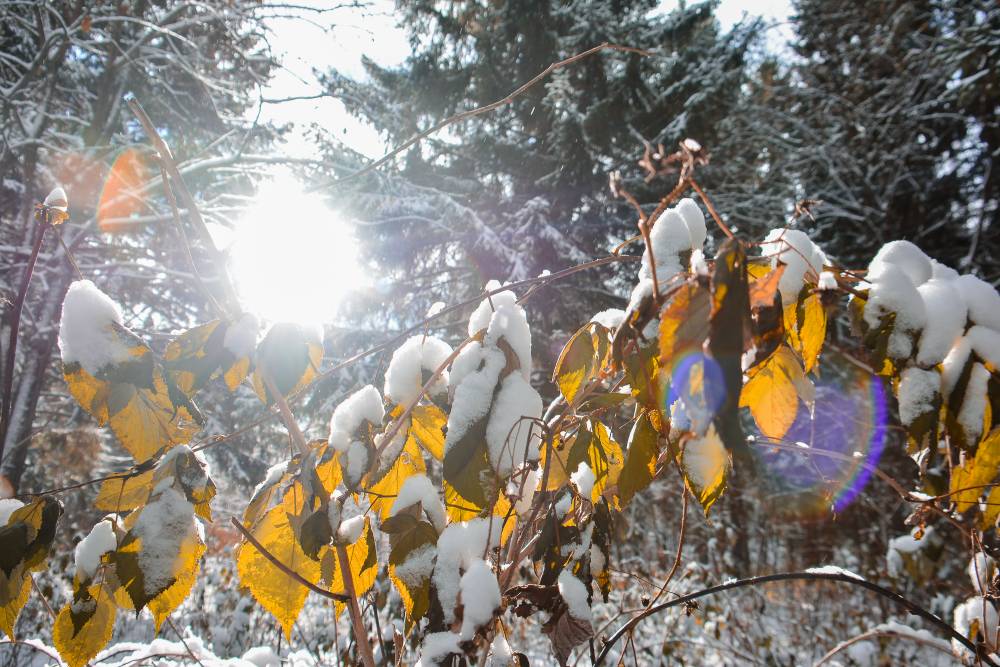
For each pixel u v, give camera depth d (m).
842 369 6.47
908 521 1.08
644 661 3.97
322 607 3.96
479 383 0.92
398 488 1.13
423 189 9.56
